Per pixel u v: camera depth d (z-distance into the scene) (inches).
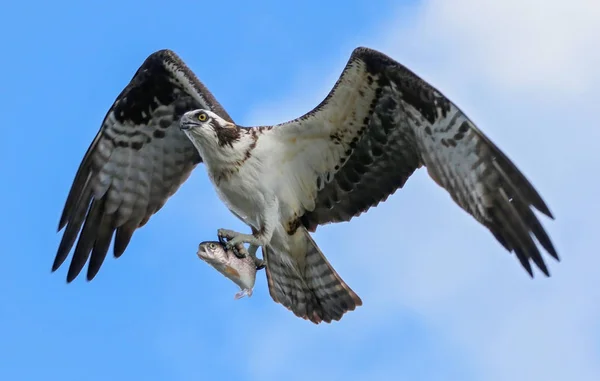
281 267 590.6
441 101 546.0
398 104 561.3
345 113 569.0
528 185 530.3
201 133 567.8
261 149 575.2
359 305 585.3
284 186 580.4
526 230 534.3
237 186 575.2
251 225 584.1
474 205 544.1
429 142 555.5
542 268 532.7
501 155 535.2
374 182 585.6
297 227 584.7
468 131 542.6
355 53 553.0
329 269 585.3
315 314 593.6
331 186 588.7
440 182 553.6
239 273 558.3
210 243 555.5
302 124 573.6
